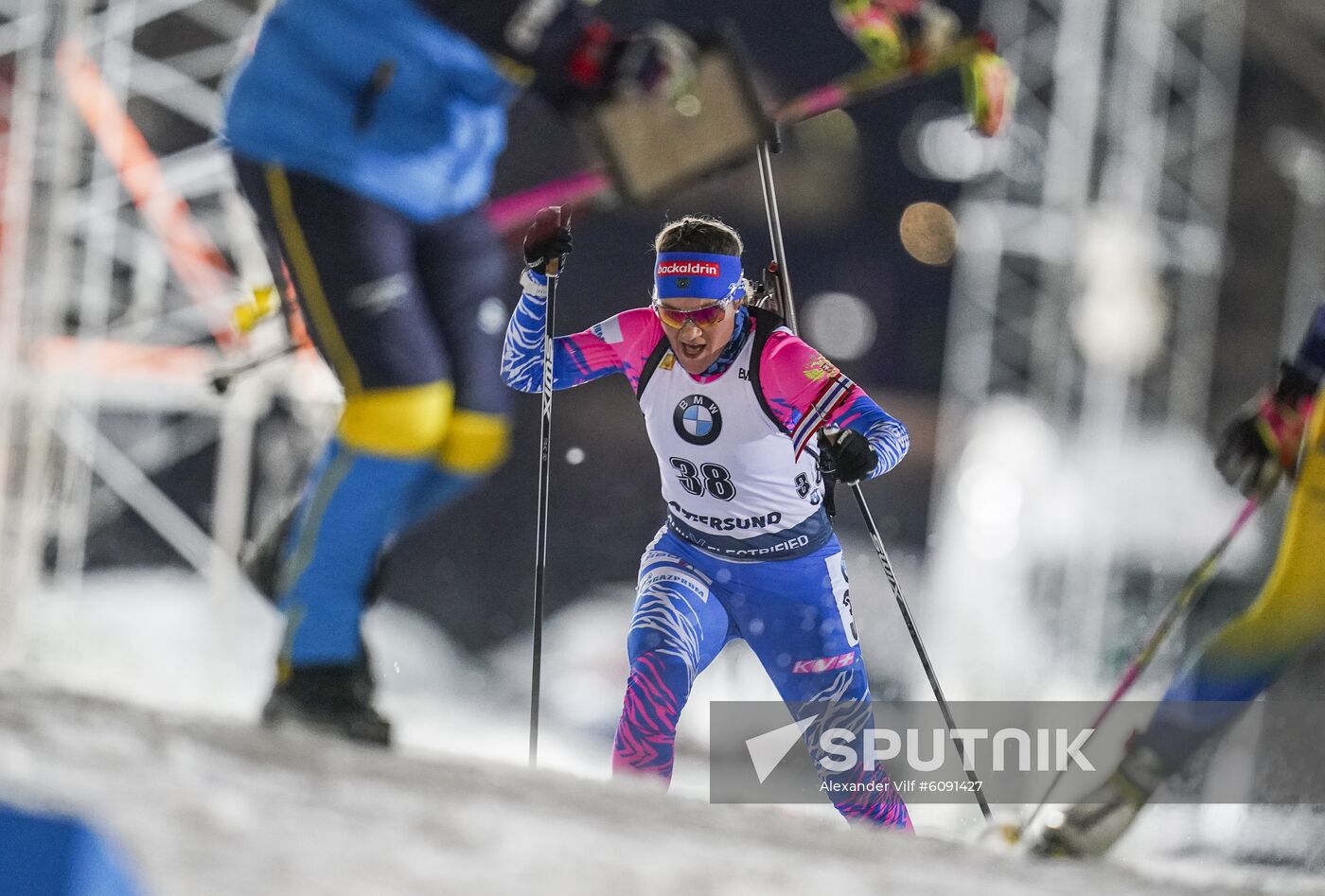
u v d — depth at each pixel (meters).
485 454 12.67
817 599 15.41
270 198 12.14
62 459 33.19
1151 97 47.84
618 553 72.12
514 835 8.26
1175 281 55.56
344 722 11.84
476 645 68.88
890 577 15.84
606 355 14.95
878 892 8.55
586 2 12.29
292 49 12.01
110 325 36.53
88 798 7.30
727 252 13.84
